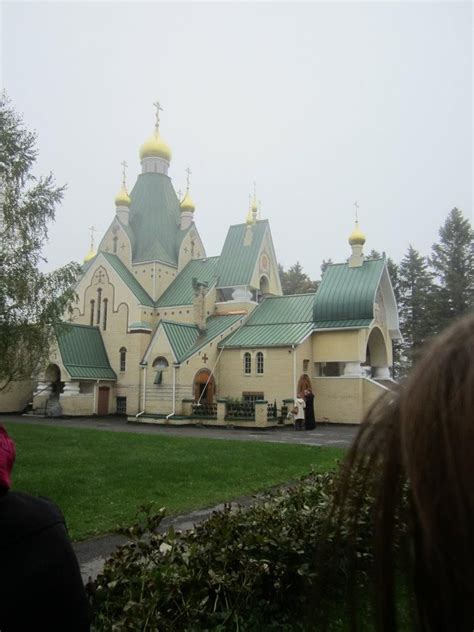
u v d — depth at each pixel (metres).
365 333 34.03
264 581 4.95
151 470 13.41
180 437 22.39
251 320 39.06
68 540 2.02
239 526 5.27
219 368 36.19
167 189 47.38
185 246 45.69
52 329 21.36
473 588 0.82
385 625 1.01
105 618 3.69
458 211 57.16
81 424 31.17
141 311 40.12
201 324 37.66
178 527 8.37
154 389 34.38
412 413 0.92
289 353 33.41
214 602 4.57
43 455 15.69
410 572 0.98
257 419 29.56
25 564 1.81
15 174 20.17
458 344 0.95
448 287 53.25
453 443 0.83
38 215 20.75
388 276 38.34
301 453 17.28
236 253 42.53
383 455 1.06
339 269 37.19
